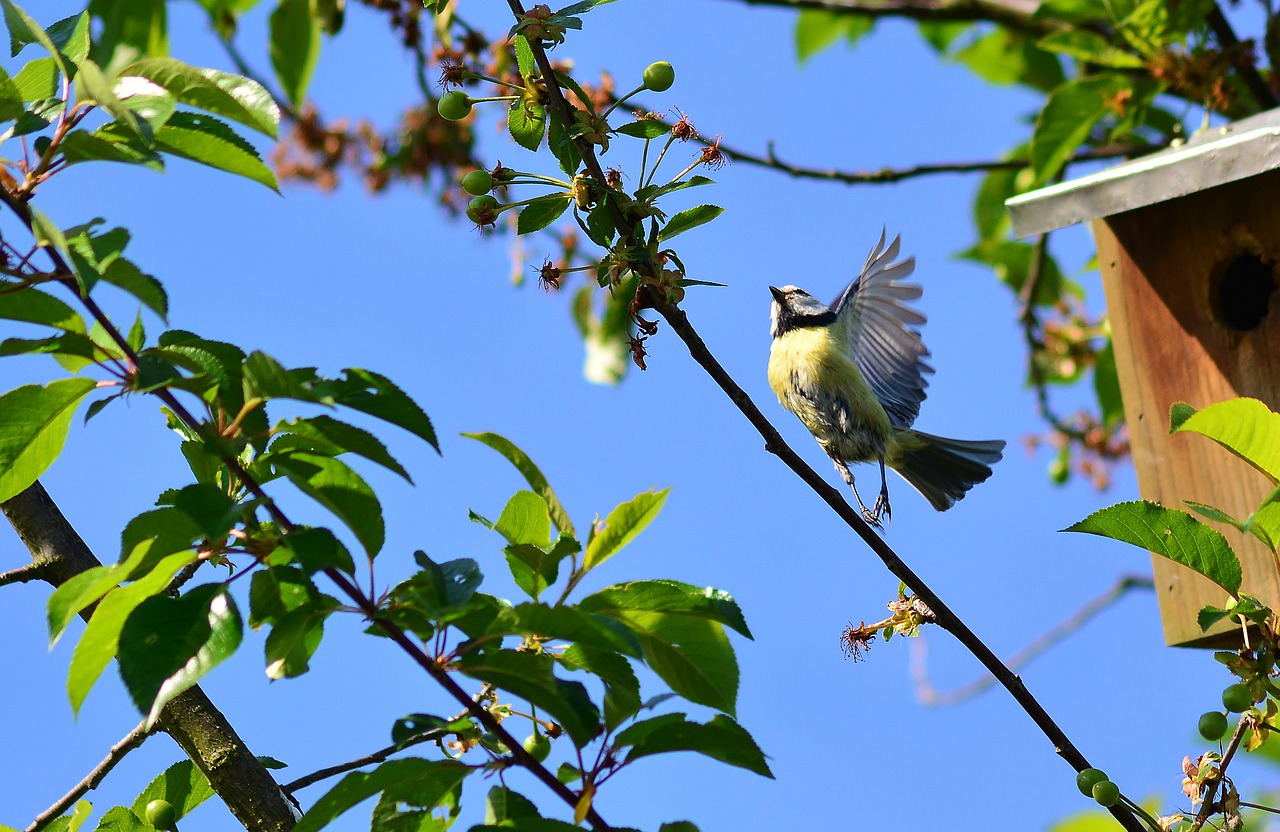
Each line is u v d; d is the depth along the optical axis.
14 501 7.12
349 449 5.38
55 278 5.29
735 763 5.54
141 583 5.11
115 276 5.12
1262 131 10.18
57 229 4.86
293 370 5.28
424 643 5.46
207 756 6.87
